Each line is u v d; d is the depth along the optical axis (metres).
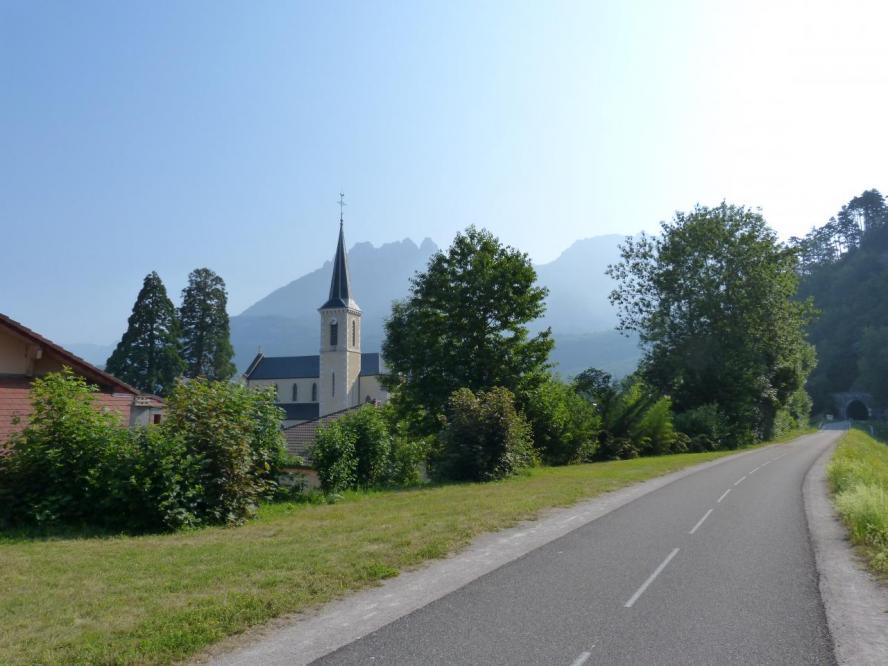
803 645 6.73
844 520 14.39
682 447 49.22
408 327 41.06
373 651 6.40
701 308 58.97
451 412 27.66
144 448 13.48
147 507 12.95
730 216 60.97
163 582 8.69
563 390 39.00
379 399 95.69
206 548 11.02
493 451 24.98
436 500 17.83
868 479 21.00
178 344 64.50
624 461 38.16
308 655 6.29
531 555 10.72
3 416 15.86
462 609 7.75
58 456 13.03
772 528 13.53
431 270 39.69
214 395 14.83
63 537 12.18
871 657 6.43
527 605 7.93
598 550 11.15
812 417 132.88
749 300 57.88
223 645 6.56
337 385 94.50
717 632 7.08
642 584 8.97
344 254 97.81
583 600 8.17
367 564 9.68
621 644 6.69
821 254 163.88
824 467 29.73
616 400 45.22
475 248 39.03
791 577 9.49
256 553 10.52
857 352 128.50
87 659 6.10
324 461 21.61
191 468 13.66
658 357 61.78
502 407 25.38
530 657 6.30
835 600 8.37
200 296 72.56
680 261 60.72
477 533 12.52
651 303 63.19
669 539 12.19
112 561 9.95
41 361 18.50
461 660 6.20
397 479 25.77
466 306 38.00
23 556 10.30
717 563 10.29
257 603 7.70
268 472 16.78
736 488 21.09
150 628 6.89
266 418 17.95
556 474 27.19
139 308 63.03
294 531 12.91
